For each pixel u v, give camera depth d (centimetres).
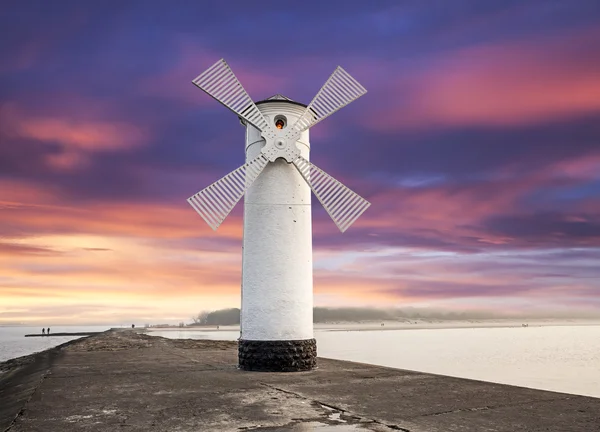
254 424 559
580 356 3725
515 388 819
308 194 1159
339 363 1243
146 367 1134
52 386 844
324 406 662
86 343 2245
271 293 1084
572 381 2153
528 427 548
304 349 1082
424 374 1008
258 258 1100
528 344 5569
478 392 779
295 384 864
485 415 609
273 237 1100
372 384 864
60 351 1766
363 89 1262
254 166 1115
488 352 4034
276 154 1110
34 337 7812
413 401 699
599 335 8975
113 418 596
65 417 604
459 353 3828
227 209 1117
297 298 1095
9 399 837
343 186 1180
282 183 1119
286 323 1077
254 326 1082
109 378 942
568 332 11019
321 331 11306
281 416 600
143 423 569
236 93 1146
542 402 695
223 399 715
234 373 1022
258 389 807
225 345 2056
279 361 1059
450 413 620
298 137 1133
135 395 751
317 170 1157
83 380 916
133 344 2109
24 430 546
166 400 708
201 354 1522
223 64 1163
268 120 1137
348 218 1167
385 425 554
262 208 1112
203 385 852
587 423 568
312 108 1191
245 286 1115
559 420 582
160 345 2034
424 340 6194
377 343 5181
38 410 646
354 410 636
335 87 1237
